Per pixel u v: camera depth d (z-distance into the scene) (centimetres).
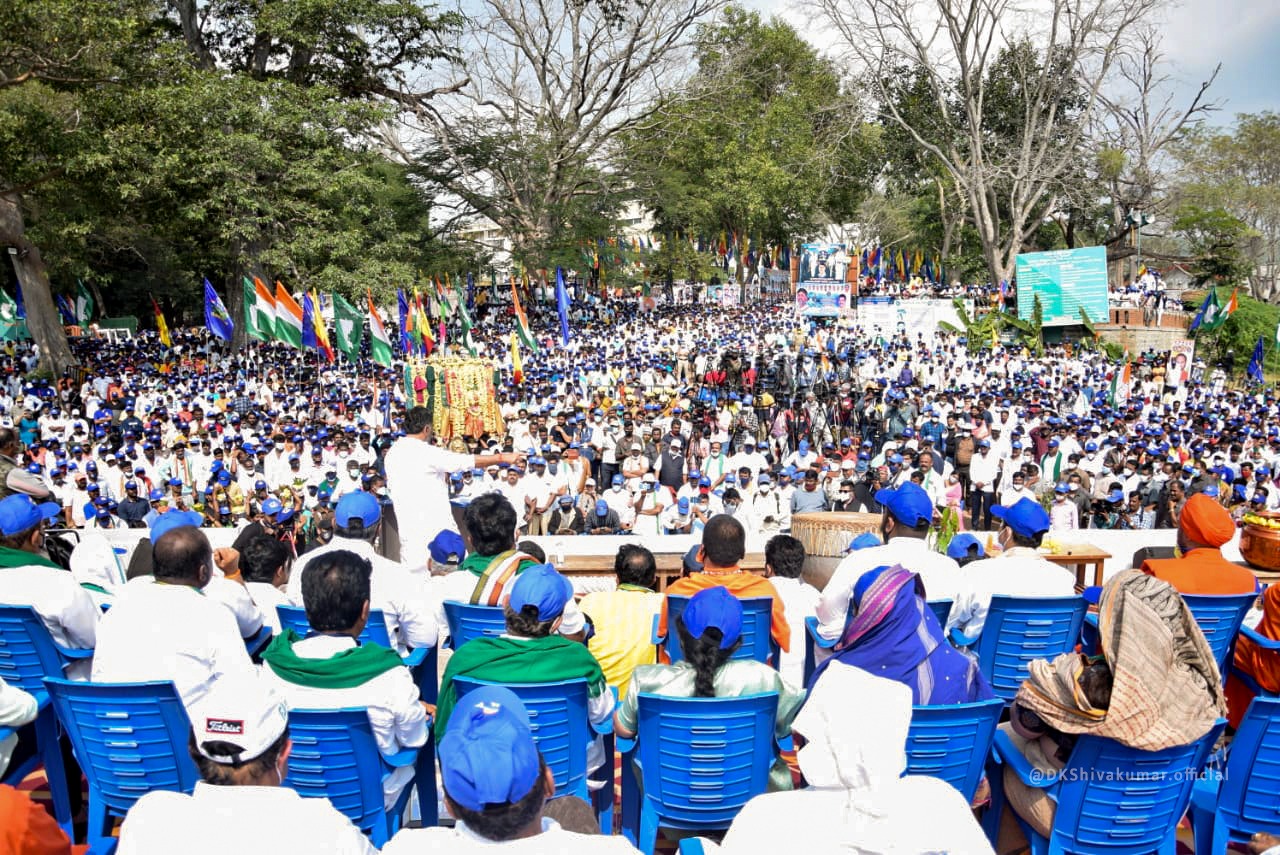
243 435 1758
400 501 661
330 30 3064
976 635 482
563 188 4253
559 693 374
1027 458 1662
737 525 511
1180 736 323
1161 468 1380
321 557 377
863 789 272
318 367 2589
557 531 1249
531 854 231
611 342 3167
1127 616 338
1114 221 4794
